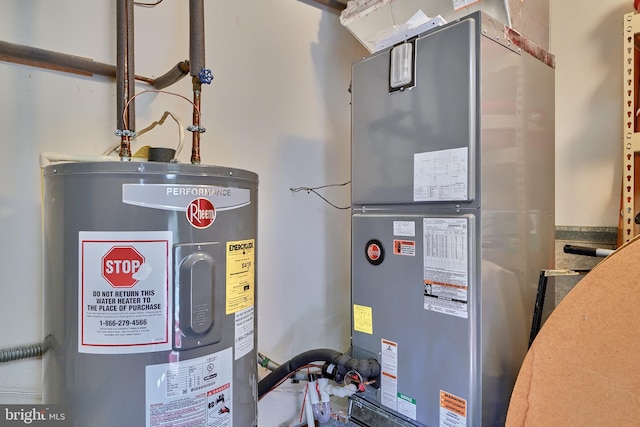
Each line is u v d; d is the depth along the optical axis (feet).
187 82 4.34
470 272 3.21
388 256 3.83
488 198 3.24
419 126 3.57
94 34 3.78
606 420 2.35
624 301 2.40
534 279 3.80
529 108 3.73
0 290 3.38
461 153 3.24
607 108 4.54
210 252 2.62
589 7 4.69
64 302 2.49
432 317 3.47
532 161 3.78
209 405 2.64
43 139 3.54
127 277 2.41
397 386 3.76
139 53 4.03
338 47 5.81
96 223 2.41
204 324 2.57
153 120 4.11
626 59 3.78
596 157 4.62
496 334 3.32
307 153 5.46
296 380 4.77
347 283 5.97
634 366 2.29
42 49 3.47
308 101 5.46
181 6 4.33
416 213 3.62
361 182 4.15
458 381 3.27
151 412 2.45
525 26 3.79
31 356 3.44
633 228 3.77
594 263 4.57
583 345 2.53
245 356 2.93
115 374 2.41
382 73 3.90
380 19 4.55
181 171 2.52
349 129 5.97
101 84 3.83
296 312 5.34
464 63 3.22
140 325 2.43
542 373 2.70
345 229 5.95
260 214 4.95
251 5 4.86
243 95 4.78
